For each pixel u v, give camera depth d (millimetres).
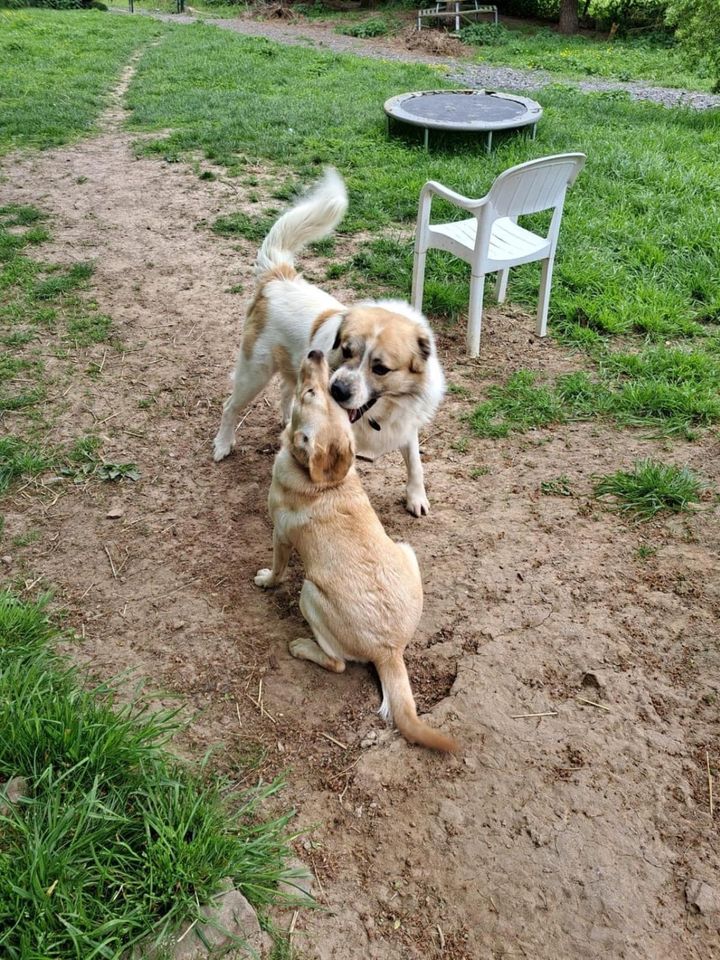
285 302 2455
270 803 1602
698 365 3139
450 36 12266
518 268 3979
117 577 2172
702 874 1475
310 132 6250
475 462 2693
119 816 1393
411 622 1838
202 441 2758
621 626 2018
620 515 2404
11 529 2312
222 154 5645
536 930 1388
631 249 4160
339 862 1495
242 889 1387
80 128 6344
